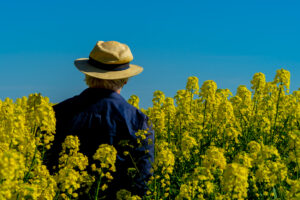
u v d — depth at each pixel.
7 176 2.55
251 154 4.92
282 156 6.72
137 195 3.59
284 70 8.70
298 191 3.81
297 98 10.72
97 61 3.81
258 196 4.81
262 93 9.77
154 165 3.95
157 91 8.21
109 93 3.67
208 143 7.01
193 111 9.42
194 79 8.35
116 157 3.52
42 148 4.12
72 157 3.55
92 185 3.64
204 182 4.30
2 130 3.96
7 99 8.70
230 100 9.38
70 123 3.62
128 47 3.96
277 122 8.66
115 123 3.54
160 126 6.76
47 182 3.54
